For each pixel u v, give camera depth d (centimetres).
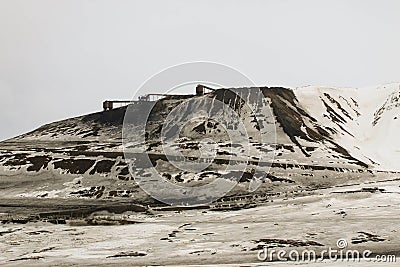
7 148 12156
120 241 4547
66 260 3744
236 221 5456
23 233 5178
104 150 10612
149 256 3781
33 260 3797
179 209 6662
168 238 4578
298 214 5622
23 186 8900
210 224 5341
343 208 5766
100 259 3741
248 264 3262
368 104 16712
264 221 5288
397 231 4325
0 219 6194
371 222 4759
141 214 6359
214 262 3466
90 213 6391
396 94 16362
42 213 6581
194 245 4156
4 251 4325
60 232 5181
